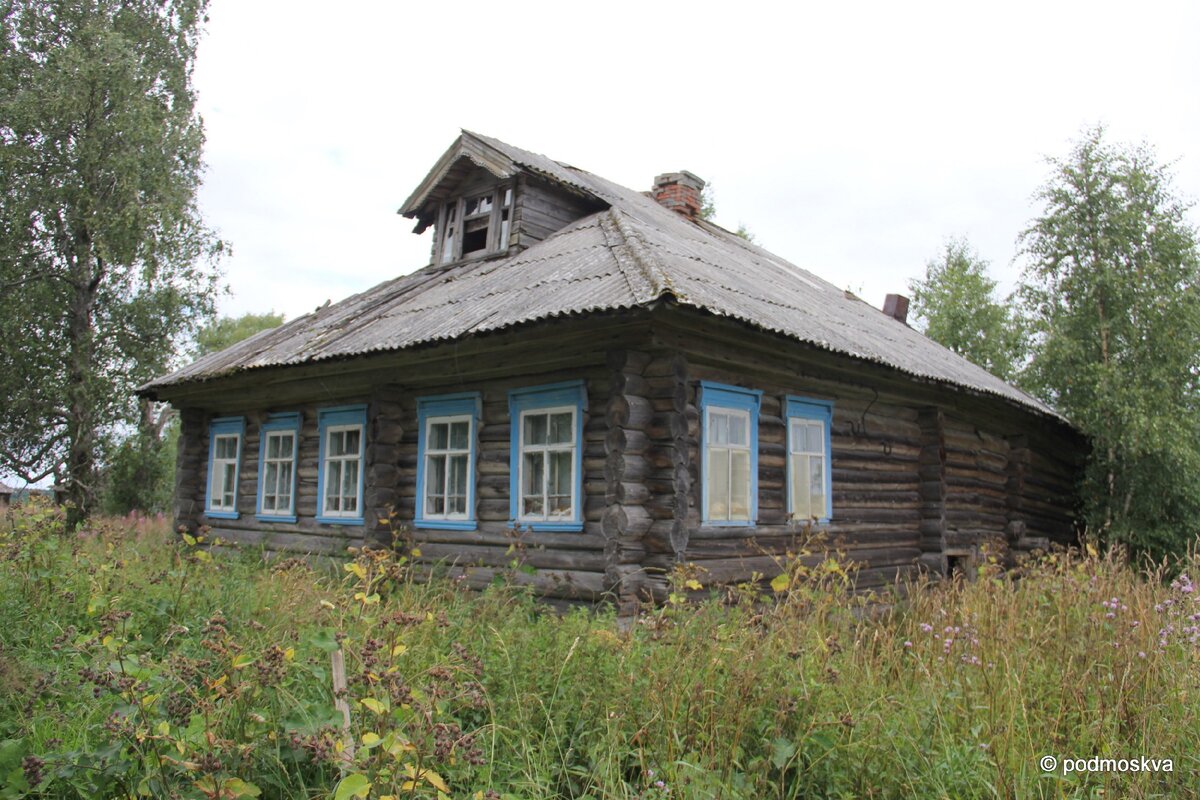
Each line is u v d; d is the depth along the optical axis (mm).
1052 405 15969
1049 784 4406
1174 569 13383
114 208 20359
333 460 11258
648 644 5266
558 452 8625
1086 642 5777
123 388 21719
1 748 3699
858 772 4324
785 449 9320
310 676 4789
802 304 10742
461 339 8156
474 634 5961
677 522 7531
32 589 6664
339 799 3055
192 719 3764
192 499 13859
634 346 7699
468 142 13117
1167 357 14078
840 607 6598
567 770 4293
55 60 19938
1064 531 15719
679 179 16562
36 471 21625
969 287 26047
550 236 12594
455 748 3582
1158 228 14352
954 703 4957
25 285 20469
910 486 11398
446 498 9695
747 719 4535
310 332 12016
